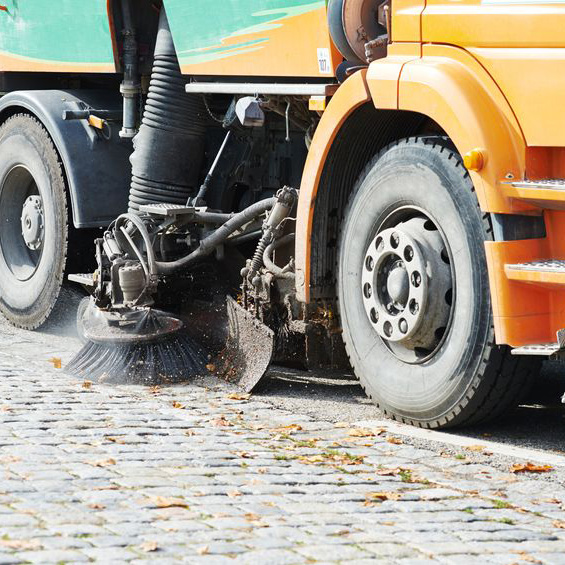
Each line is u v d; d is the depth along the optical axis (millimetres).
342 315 11078
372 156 11094
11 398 10680
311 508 7660
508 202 9406
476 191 9516
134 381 11797
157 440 9297
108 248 12711
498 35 9523
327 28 10828
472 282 9703
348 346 11008
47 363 12703
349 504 7805
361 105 10531
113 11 13688
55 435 9289
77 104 14406
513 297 9414
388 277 10344
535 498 8203
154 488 7898
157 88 13117
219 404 10906
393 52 10367
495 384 9781
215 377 12016
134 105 13953
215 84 12148
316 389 11828
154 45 13852
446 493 8188
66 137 14078
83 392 11148
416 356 10375
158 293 13156
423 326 10109
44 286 14734
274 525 7230
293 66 11250
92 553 6559
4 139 15188
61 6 14281
